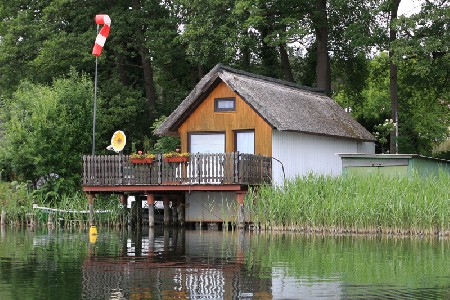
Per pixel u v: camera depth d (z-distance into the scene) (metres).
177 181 32.41
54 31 47.06
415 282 17.48
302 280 17.69
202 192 34.81
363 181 30.22
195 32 43.16
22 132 38.66
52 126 38.50
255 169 32.47
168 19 47.38
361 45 42.47
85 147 40.06
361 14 43.09
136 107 46.56
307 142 36.34
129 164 33.44
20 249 24.23
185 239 27.62
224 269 19.38
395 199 28.34
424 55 39.62
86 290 16.44
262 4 43.31
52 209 35.53
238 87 33.84
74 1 46.22
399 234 28.44
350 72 48.88
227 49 42.75
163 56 46.28
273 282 17.45
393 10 42.12
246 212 32.09
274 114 33.56
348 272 18.95
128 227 34.44
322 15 44.47
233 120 34.72
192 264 20.34
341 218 29.11
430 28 39.53
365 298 15.60
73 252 23.31
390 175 32.16
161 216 36.91
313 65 49.31
